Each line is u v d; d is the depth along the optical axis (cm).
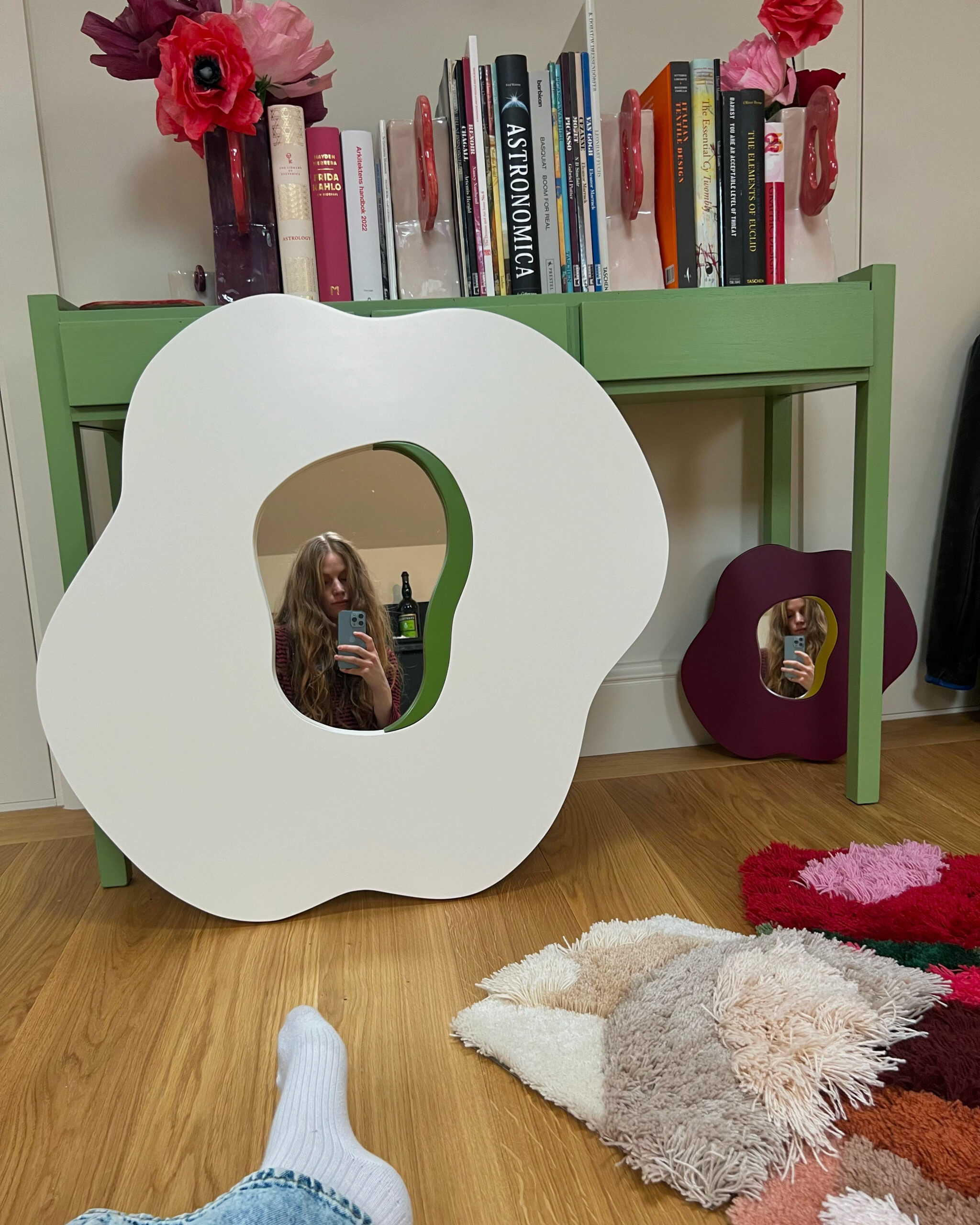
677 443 156
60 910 111
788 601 152
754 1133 64
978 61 154
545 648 106
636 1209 61
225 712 101
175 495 98
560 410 103
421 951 97
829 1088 67
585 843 123
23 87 130
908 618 154
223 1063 79
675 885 109
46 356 104
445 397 101
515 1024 79
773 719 154
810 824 126
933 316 160
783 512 156
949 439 165
